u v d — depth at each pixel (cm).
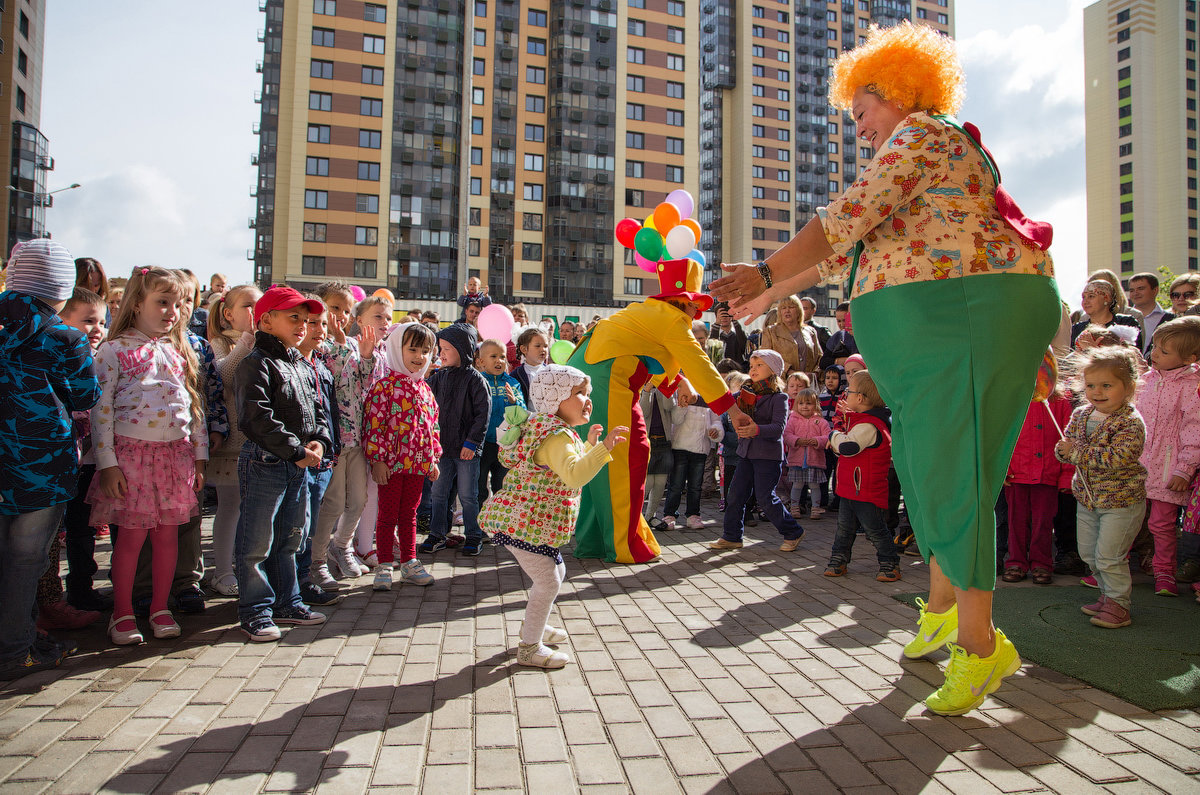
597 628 404
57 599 388
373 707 295
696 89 6194
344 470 512
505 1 5822
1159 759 254
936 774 245
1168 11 8025
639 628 404
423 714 289
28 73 4828
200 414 402
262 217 5969
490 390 696
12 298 321
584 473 326
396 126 5209
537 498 345
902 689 318
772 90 7988
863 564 573
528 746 262
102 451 358
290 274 4950
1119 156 8212
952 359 277
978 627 290
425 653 361
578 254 5850
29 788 229
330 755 254
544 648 348
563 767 247
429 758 253
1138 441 397
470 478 595
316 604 446
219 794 228
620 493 568
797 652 365
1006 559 523
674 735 272
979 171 288
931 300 279
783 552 617
